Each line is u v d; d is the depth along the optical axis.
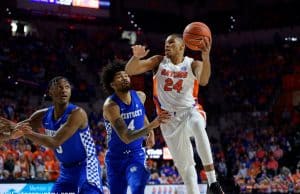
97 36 21.20
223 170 14.83
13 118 14.38
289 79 18.98
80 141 4.54
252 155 15.27
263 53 21.08
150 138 5.16
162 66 4.50
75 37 20.69
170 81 4.44
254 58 21.00
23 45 18.78
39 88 16.97
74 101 17.30
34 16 19.77
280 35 21.55
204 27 4.26
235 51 21.81
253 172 14.32
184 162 4.42
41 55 18.70
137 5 22.31
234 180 13.95
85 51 20.11
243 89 19.73
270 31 21.81
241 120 18.36
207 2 22.98
